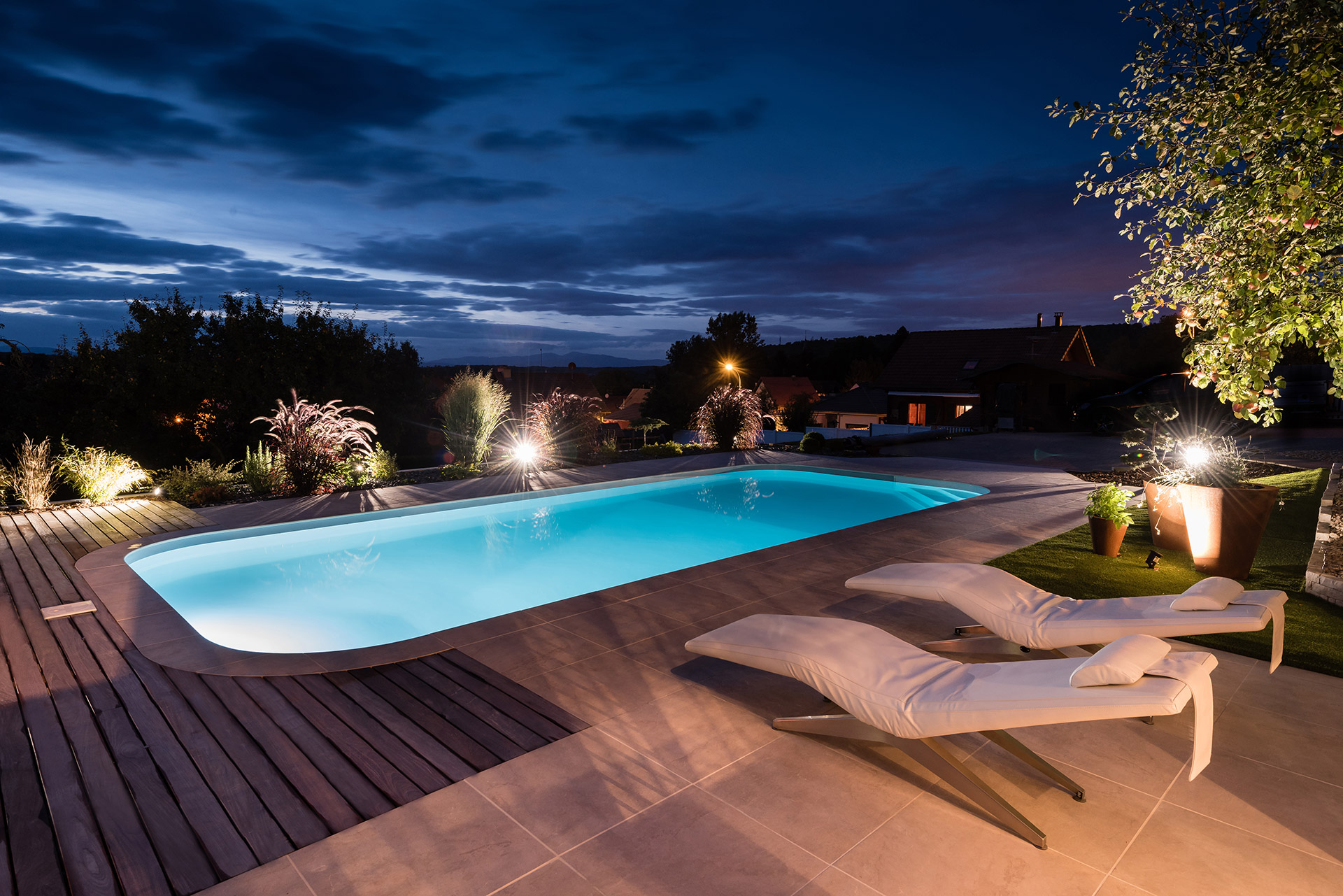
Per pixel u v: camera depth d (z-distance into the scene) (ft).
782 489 42.16
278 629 19.86
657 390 120.57
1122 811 8.66
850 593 17.62
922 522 26.43
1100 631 10.97
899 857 7.81
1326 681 12.19
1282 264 11.40
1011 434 68.44
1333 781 9.23
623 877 7.49
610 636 14.66
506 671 12.85
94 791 9.05
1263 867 7.61
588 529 32.30
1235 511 18.02
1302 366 58.08
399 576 24.95
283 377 50.85
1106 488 21.17
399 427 58.39
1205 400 52.21
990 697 8.12
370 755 9.95
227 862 7.72
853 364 205.16
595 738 10.43
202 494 32.17
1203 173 12.62
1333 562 17.54
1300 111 10.64
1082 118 13.98
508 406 48.16
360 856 7.83
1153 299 13.65
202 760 9.80
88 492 32.22
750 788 9.13
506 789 9.12
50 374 46.14
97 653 13.69
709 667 13.02
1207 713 7.36
